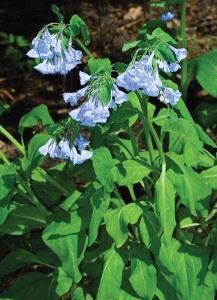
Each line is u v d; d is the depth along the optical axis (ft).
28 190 3.59
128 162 3.26
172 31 4.35
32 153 3.37
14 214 3.69
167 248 3.34
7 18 7.27
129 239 3.56
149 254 3.37
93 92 2.79
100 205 3.18
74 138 2.97
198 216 3.89
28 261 3.75
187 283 3.27
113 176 3.20
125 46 2.81
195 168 3.84
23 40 6.66
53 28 3.01
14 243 3.97
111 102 2.84
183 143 3.57
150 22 4.28
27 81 6.19
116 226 3.23
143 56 2.76
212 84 4.42
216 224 3.44
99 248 3.56
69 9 7.13
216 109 4.69
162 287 3.36
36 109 3.56
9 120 5.60
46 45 2.91
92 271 3.60
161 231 3.13
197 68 4.47
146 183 3.63
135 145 3.54
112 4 7.52
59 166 4.10
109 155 3.12
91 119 2.79
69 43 2.97
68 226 3.33
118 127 3.48
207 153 3.86
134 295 3.35
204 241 3.68
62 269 3.43
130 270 3.47
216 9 7.31
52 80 6.14
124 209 3.28
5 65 6.47
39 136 3.41
